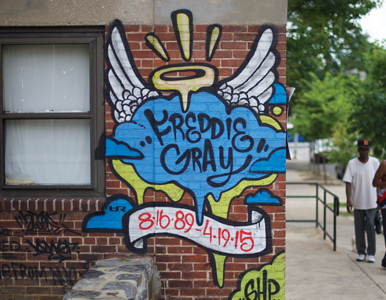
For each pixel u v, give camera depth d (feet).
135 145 13.29
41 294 13.53
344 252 22.62
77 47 13.84
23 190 13.74
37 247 13.51
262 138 13.12
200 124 13.20
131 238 13.34
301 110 63.41
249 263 13.24
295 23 34.06
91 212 13.38
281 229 13.15
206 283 13.32
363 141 20.45
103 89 13.53
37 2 13.32
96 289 10.22
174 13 13.16
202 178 13.23
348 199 20.92
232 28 13.09
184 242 13.28
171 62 13.20
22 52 13.93
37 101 13.97
